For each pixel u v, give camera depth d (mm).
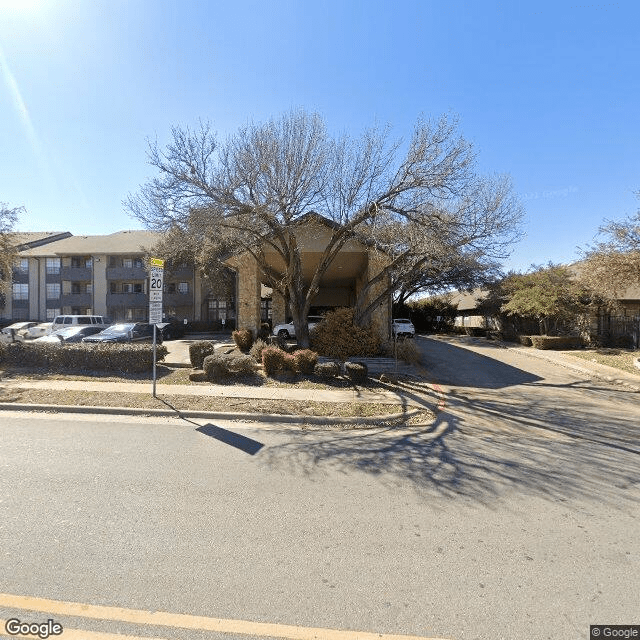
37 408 8117
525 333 23797
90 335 20000
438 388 10938
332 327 14875
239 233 13234
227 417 7684
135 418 7582
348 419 7535
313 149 11953
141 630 2410
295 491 4383
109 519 3705
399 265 13977
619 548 3342
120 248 37594
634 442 6523
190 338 29375
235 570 2977
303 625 2465
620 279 14570
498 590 2795
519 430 7219
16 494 4215
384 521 3744
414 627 2457
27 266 38125
